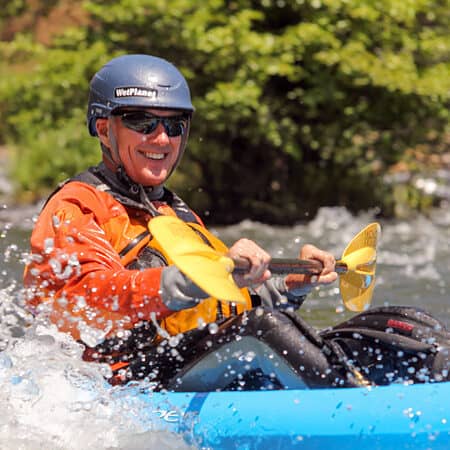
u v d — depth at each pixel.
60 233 9.55
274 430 8.94
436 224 33.03
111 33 34.19
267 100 34.66
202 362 9.52
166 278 8.66
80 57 33.62
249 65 32.75
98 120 10.53
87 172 10.49
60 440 9.20
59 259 9.38
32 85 34.09
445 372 9.57
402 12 34.28
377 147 35.78
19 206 34.75
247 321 9.36
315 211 35.50
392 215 35.53
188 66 34.25
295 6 33.91
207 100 32.88
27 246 22.97
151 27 33.34
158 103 10.18
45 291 9.70
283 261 9.69
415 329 9.83
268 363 9.43
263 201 35.75
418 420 8.88
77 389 9.54
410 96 35.09
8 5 38.41
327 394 9.09
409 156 37.59
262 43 32.81
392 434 8.86
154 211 10.20
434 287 19.38
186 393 9.39
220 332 9.44
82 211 9.95
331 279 10.27
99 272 9.16
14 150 37.53
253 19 35.09
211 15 33.81
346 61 33.34
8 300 10.36
